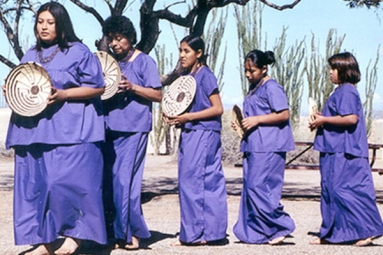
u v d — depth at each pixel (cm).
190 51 789
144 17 1305
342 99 790
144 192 1379
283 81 2862
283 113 791
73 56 676
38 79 659
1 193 1388
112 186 744
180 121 771
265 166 789
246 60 809
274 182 794
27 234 671
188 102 773
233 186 1644
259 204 786
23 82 659
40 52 684
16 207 678
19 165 683
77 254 713
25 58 689
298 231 909
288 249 759
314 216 1084
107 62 739
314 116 796
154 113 3195
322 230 799
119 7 1300
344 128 794
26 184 679
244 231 796
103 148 747
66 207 671
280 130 795
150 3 1296
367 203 787
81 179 671
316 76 2881
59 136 667
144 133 748
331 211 794
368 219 785
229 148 2509
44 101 655
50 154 671
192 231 770
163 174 2050
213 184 780
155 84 751
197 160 773
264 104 799
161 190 1521
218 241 801
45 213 669
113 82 735
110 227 746
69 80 671
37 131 668
